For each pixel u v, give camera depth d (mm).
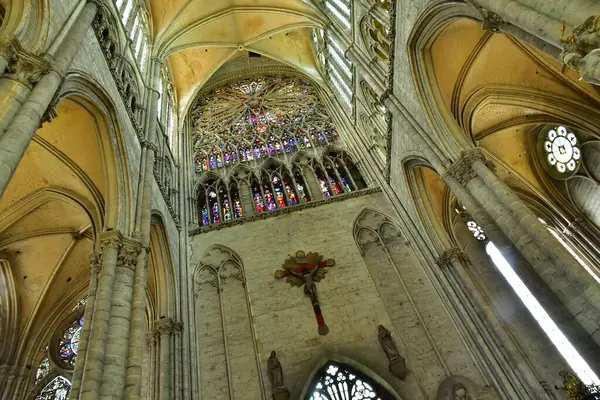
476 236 20312
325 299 17484
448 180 12406
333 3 23281
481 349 14492
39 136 13406
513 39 13938
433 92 14008
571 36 6398
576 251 18391
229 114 29812
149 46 22672
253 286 18203
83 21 11117
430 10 12570
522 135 19547
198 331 17000
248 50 31094
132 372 9273
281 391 14414
